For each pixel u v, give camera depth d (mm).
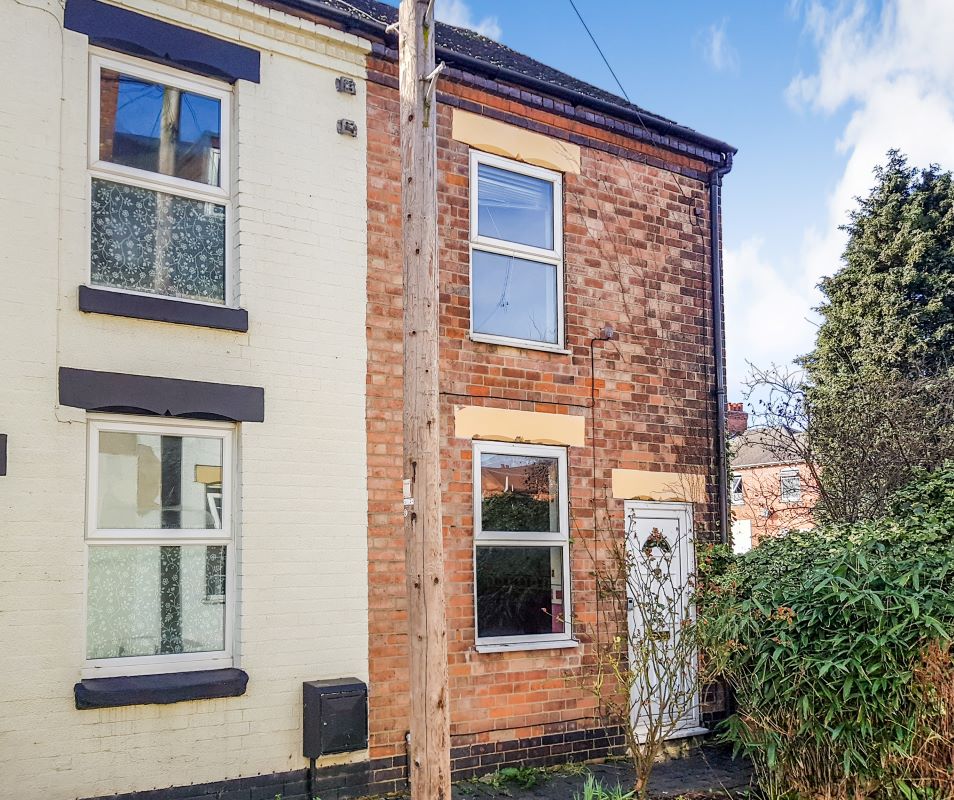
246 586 6492
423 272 5293
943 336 21375
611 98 10719
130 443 6312
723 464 9742
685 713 8281
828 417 11969
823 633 6609
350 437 7117
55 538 5789
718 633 7309
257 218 6910
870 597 6250
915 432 11242
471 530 7801
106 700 5742
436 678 4973
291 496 6781
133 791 5852
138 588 6238
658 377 9383
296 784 6512
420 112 5422
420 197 5355
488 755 7602
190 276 6766
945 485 7934
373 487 7188
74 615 5801
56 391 5906
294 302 6996
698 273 9922
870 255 23156
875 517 10844
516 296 8586
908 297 22422
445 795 4891
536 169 8789
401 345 7500
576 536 8492
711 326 9945
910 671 6066
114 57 6492
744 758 8508
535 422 8328
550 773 7773
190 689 6059
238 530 6547
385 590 7145
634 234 9430
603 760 8227
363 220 7445
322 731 6383
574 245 8914
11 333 5793
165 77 6727
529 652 7965
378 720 6973
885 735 6152
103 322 6148
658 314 9492
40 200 5988
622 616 8633
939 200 23016
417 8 5496
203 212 6871
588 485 8664
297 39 7273
